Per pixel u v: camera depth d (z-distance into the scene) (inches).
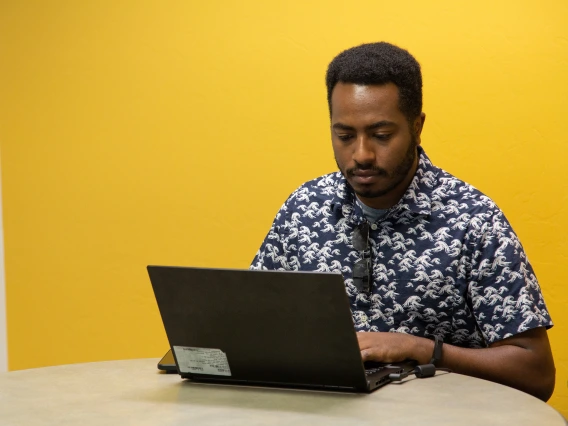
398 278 68.5
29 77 111.2
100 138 109.2
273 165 103.3
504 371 62.5
